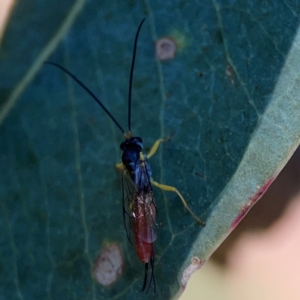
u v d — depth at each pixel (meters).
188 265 0.12
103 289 0.12
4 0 0.12
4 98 0.12
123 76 0.12
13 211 0.12
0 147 0.12
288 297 0.14
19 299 0.12
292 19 0.12
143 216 0.12
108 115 0.12
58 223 0.12
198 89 0.12
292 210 0.14
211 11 0.12
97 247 0.12
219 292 0.14
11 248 0.12
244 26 0.12
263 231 0.14
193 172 0.12
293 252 0.14
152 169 0.12
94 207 0.12
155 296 0.12
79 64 0.12
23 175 0.12
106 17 0.12
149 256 0.12
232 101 0.12
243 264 0.14
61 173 0.12
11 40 0.12
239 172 0.11
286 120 0.11
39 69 0.12
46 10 0.12
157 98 0.12
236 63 0.12
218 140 0.12
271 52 0.12
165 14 0.12
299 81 0.11
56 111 0.12
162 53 0.12
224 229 0.12
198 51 0.12
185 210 0.12
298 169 0.14
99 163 0.12
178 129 0.12
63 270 0.12
